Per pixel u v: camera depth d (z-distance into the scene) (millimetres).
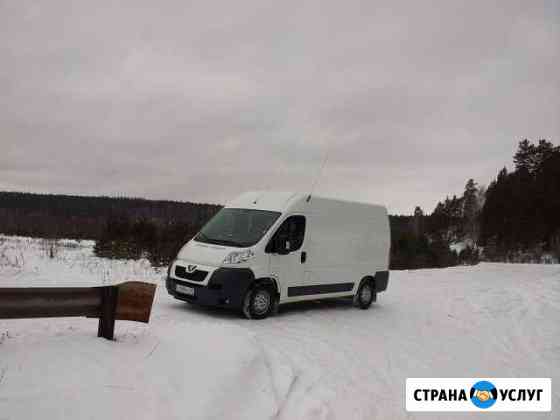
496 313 13453
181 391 5184
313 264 11375
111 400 4625
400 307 13594
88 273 14969
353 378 7098
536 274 23234
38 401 4293
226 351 6348
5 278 12453
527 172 56125
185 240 20812
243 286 9922
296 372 6859
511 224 53250
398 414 6109
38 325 7012
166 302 11062
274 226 10539
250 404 5434
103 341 5988
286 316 10891
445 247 44781
